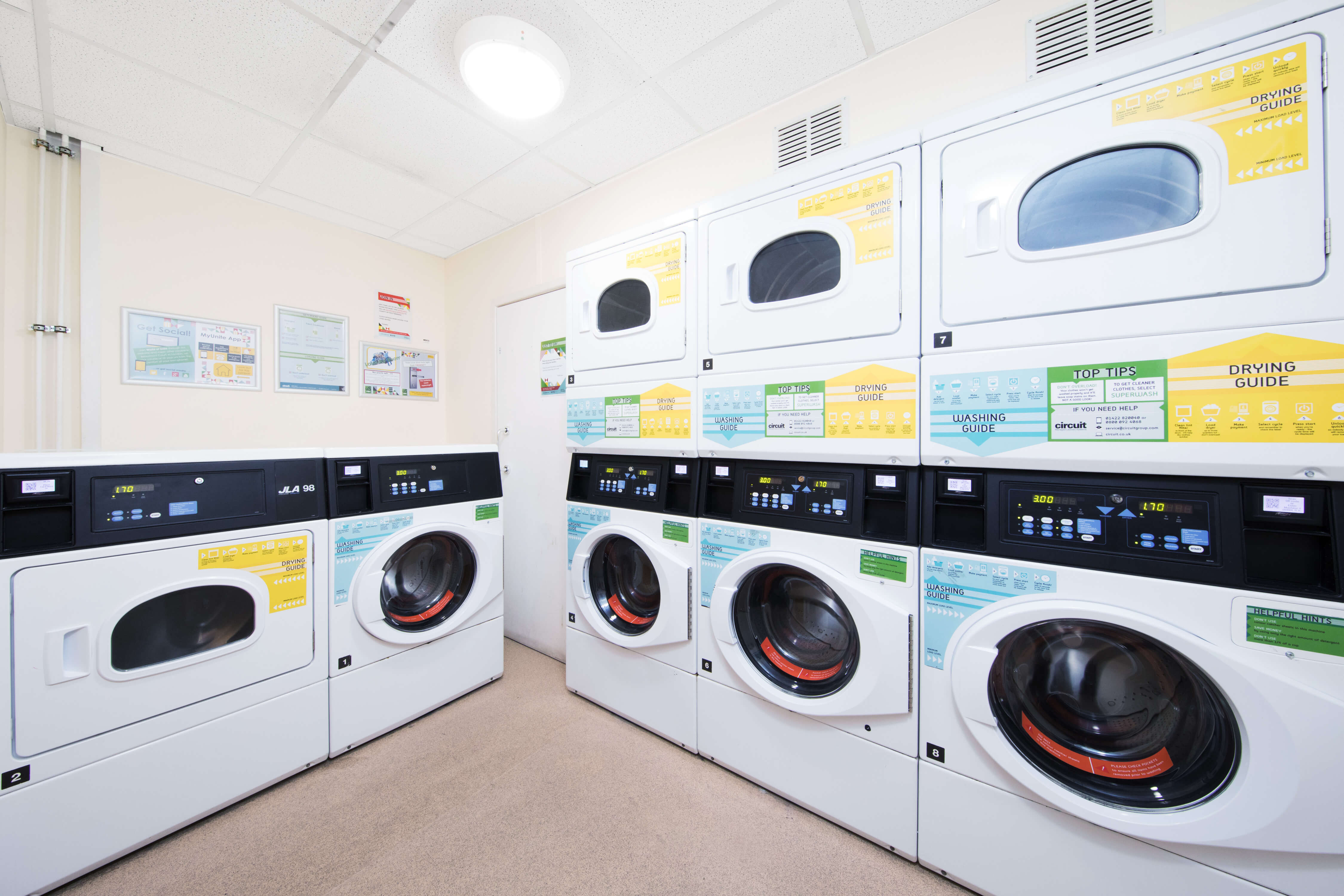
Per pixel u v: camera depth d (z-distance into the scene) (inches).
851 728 50.0
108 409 77.0
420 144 77.1
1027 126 40.2
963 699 41.7
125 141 74.4
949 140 43.9
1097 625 38.8
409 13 52.8
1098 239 37.9
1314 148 31.0
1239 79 33.0
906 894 44.4
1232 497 34.0
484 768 62.7
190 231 85.4
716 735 61.0
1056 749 39.6
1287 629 31.6
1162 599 35.1
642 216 83.9
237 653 55.1
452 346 123.1
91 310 75.1
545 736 69.4
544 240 100.8
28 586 42.9
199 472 53.5
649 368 66.7
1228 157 33.3
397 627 69.9
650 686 68.3
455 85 64.1
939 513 46.4
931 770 45.1
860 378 49.0
